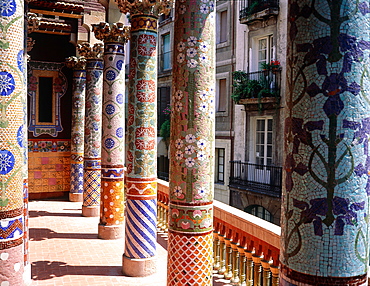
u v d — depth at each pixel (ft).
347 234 6.61
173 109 13.69
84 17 29.96
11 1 9.97
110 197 25.39
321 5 6.65
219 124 58.70
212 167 13.75
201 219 13.47
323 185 6.64
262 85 50.16
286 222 7.20
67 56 39.11
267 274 14.99
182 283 13.51
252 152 53.52
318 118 6.67
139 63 19.08
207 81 13.25
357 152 6.63
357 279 6.72
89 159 31.63
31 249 23.16
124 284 18.31
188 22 13.07
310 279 6.75
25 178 17.07
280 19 49.32
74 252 22.77
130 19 19.49
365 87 6.69
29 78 37.78
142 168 19.29
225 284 17.10
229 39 57.00
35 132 38.34
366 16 6.68
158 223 27.43
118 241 25.16
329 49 6.59
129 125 19.57
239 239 16.90
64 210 33.86
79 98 37.40
